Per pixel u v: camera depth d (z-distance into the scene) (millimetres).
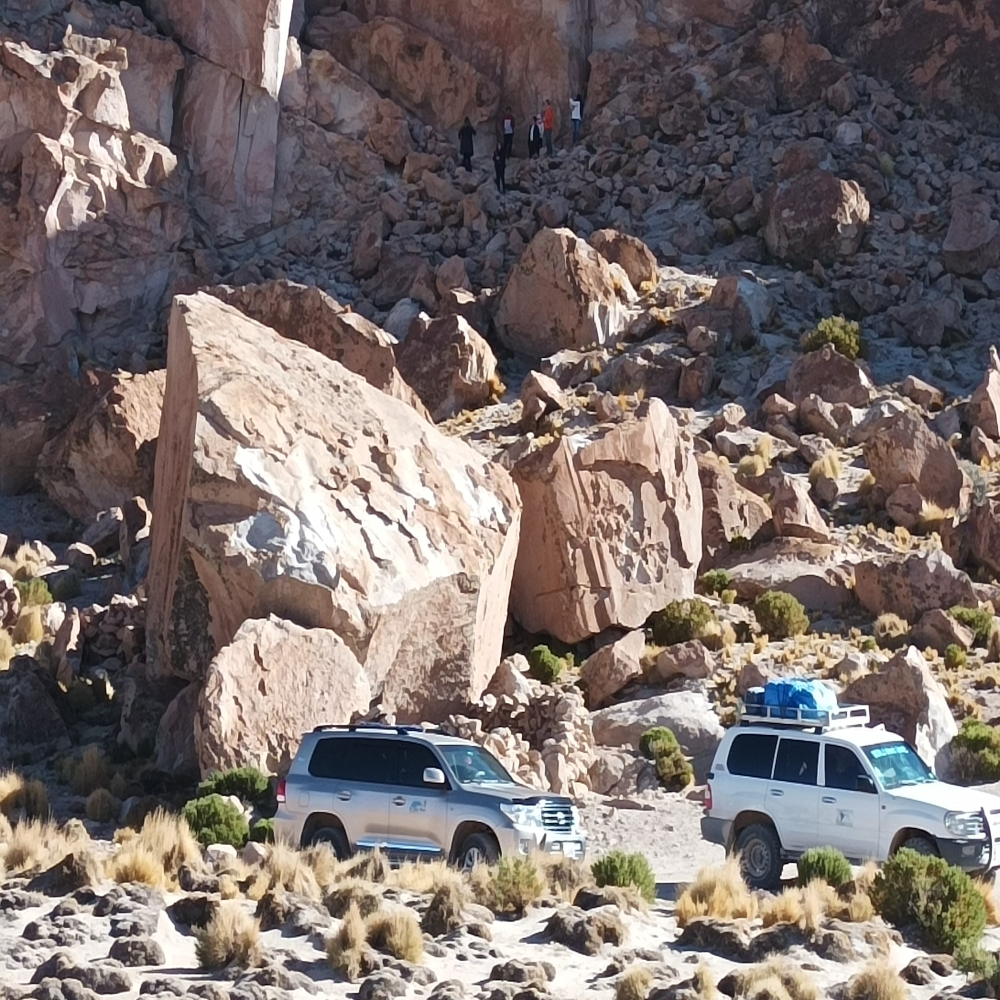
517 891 26344
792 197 82938
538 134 95250
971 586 54031
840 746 32312
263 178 89500
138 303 82062
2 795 38625
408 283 82812
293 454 46844
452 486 50031
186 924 23906
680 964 23266
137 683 47906
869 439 63844
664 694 48812
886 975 21578
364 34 96062
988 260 80938
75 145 82125
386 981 20703
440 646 46688
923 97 95000
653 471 54938
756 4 99688
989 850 30922
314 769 33188
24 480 71688
